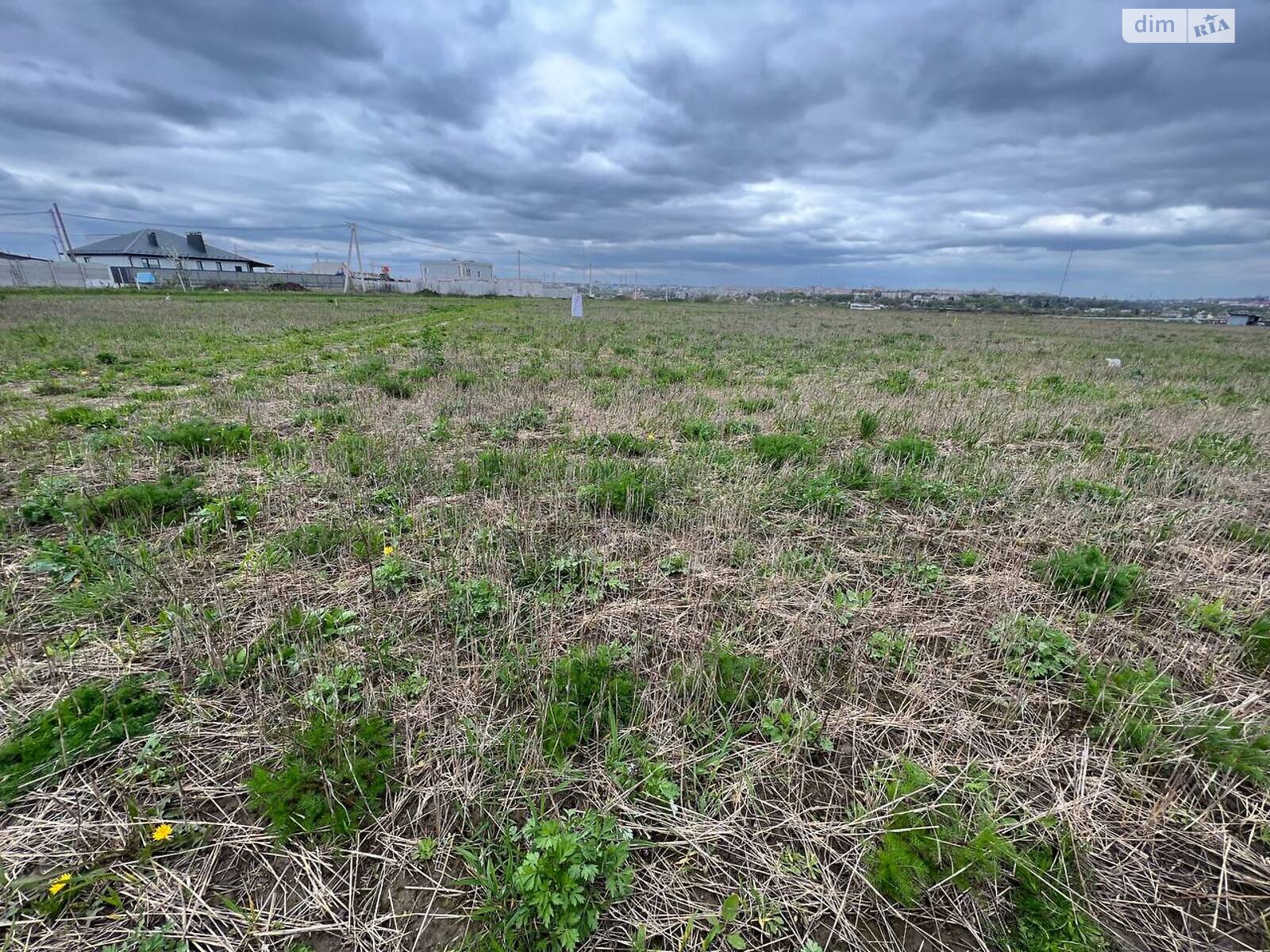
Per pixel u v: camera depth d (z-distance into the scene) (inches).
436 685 97.3
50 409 251.1
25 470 182.2
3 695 91.5
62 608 111.9
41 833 71.1
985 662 108.4
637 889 68.0
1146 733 88.3
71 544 132.0
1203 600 130.4
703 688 95.7
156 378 346.6
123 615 112.2
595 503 171.0
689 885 68.8
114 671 97.8
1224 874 71.6
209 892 66.3
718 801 78.7
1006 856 70.4
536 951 61.1
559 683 96.1
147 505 153.7
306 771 78.0
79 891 65.3
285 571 131.6
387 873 69.0
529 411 275.4
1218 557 151.9
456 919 64.6
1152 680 99.8
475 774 80.2
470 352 497.0
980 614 123.4
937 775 83.7
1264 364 609.6
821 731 90.2
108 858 68.6
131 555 130.6
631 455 227.9
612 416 274.8
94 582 120.9
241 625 111.5
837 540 156.4
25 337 505.4
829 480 189.9
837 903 67.5
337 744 82.7
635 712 90.7
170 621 107.5
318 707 90.5
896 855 70.4
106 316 760.3
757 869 70.9
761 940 63.9
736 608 123.3
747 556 144.2
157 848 70.1
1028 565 144.7
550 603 119.5
